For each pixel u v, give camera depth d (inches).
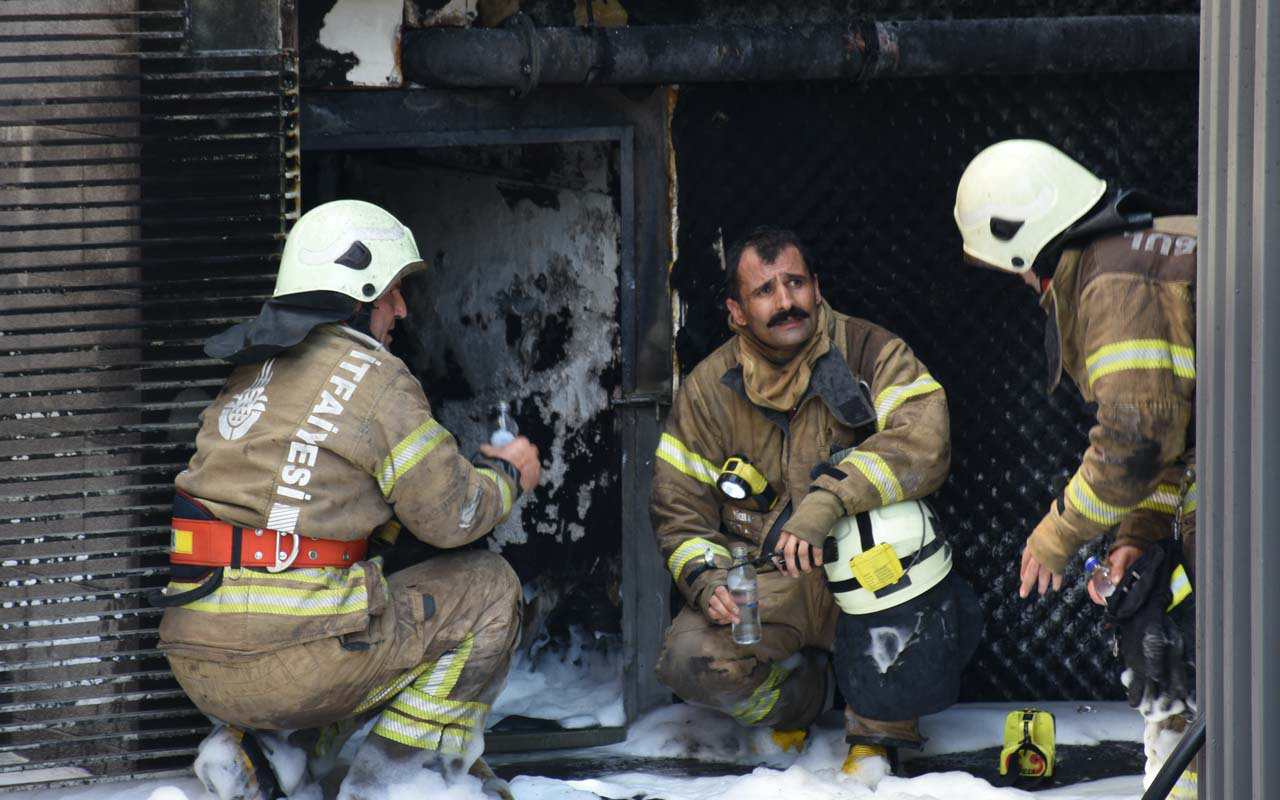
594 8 410.9
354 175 476.7
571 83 403.5
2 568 354.0
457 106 409.7
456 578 331.0
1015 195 298.2
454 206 474.6
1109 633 440.8
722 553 381.7
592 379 465.1
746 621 361.4
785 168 426.6
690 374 403.2
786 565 349.4
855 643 358.3
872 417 366.6
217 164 361.7
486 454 340.5
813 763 380.5
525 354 472.4
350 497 310.3
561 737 405.7
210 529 309.6
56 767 358.9
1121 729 406.0
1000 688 441.7
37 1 353.7
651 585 424.8
